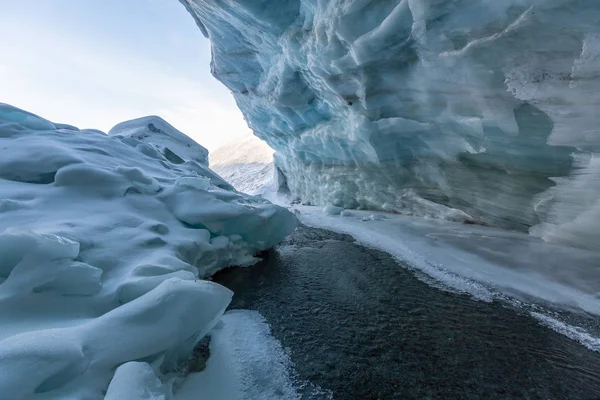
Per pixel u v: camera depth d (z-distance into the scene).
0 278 2.36
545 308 3.28
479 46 4.27
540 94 4.03
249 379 2.46
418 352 2.74
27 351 1.59
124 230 3.79
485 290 3.78
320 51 6.82
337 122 8.74
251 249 5.72
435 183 7.30
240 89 11.76
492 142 5.12
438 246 5.43
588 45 3.38
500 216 6.14
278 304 3.80
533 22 3.62
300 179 13.52
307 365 2.62
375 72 6.19
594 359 2.55
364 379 2.43
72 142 5.64
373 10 5.48
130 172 4.98
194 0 9.20
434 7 4.41
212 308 2.42
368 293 3.99
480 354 2.67
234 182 28.95
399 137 7.06
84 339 1.85
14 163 4.35
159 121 10.99
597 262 4.05
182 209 4.91
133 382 1.68
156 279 2.75
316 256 5.71
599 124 3.72
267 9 7.46
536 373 2.42
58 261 2.43
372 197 9.73
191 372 2.50
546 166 4.70
